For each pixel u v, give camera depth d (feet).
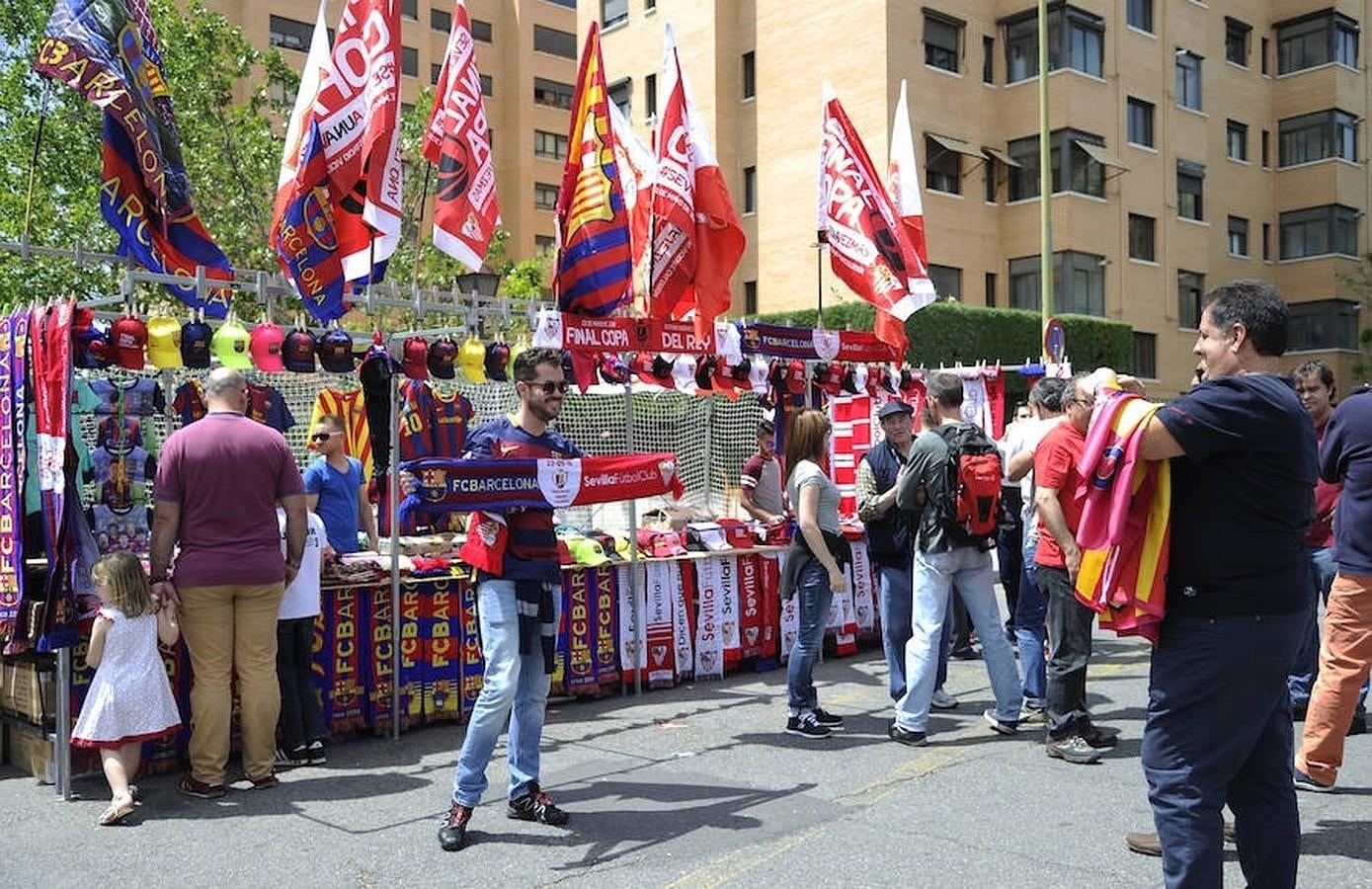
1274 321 11.07
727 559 27.63
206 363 19.75
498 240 76.48
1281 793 11.35
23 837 16.26
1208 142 107.04
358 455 28.37
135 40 20.56
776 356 26.76
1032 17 92.58
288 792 18.35
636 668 25.38
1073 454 18.44
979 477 20.31
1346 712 16.97
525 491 16.06
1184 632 10.87
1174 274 101.81
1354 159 116.88
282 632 19.84
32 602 18.76
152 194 20.66
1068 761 19.35
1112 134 95.61
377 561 22.29
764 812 16.87
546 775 18.99
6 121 56.03
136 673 17.31
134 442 20.89
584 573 25.13
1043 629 22.56
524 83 165.27
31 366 18.39
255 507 18.30
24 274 51.96
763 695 25.27
